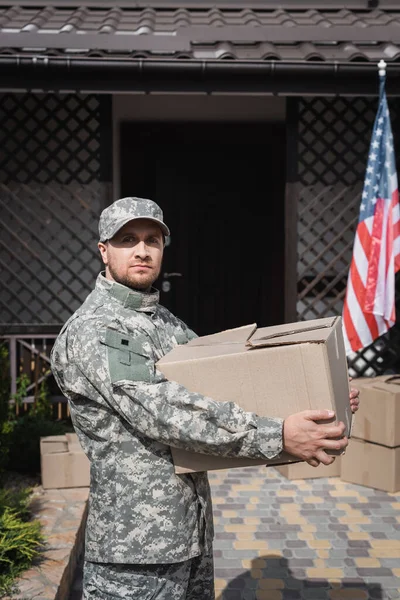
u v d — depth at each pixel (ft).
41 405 16.53
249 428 5.47
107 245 6.36
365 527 12.23
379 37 16.83
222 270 23.63
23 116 17.56
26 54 15.03
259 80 15.48
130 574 5.92
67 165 17.21
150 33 16.38
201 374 5.82
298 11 20.48
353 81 15.64
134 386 5.60
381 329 15.17
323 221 17.60
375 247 14.93
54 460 12.99
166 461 5.98
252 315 23.73
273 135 23.16
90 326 5.96
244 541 11.67
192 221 23.47
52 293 17.53
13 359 17.06
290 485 14.32
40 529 11.07
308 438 5.45
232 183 23.38
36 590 9.03
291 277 17.20
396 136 17.06
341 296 17.70
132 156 23.04
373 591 10.04
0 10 19.33
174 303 23.63
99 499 6.02
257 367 5.73
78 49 15.19
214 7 20.31
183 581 6.11
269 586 10.18
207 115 22.02
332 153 17.62
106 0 19.97
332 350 5.95
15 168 17.72
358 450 14.20
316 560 11.00
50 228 18.02
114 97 19.76
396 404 13.58
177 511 5.98
